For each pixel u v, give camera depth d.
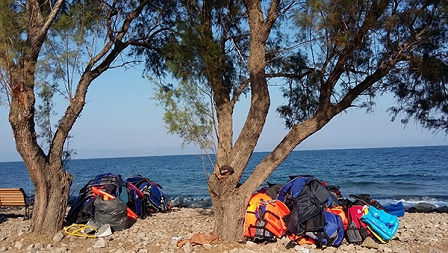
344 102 7.22
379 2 6.32
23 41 7.35
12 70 7.24
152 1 9.43
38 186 7.92
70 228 8.24
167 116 6.82
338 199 7.98
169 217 10.64
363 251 6.51
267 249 6.60
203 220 9.99
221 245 6.71
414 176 34.53
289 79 9.29
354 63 7.99
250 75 7.05
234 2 7.99
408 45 7.19
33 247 7.16
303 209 6.85
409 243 7.20
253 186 7.04
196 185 31.30
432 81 8.73
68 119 8.16
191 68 7.43
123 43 8.95
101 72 8.52
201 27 7.40
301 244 6.82
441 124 9.73
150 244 7.16
